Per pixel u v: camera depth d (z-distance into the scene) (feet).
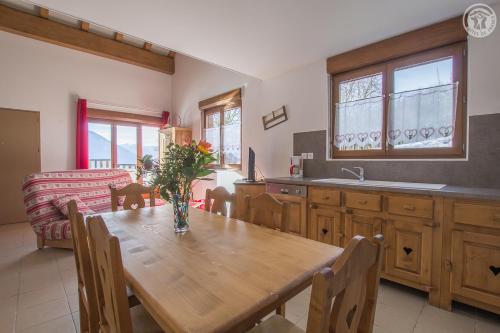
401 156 8.65
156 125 20.54
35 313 6.18
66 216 10.28
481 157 6.97
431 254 6.31
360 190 7.49
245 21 7.77
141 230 5.03
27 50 15.03
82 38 15.96
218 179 15.84
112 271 2.67
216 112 16.67
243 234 4.76
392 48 8.55
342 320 2.23
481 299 5.65
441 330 5.52
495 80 6.76
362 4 6.86
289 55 10.11
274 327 3.60
